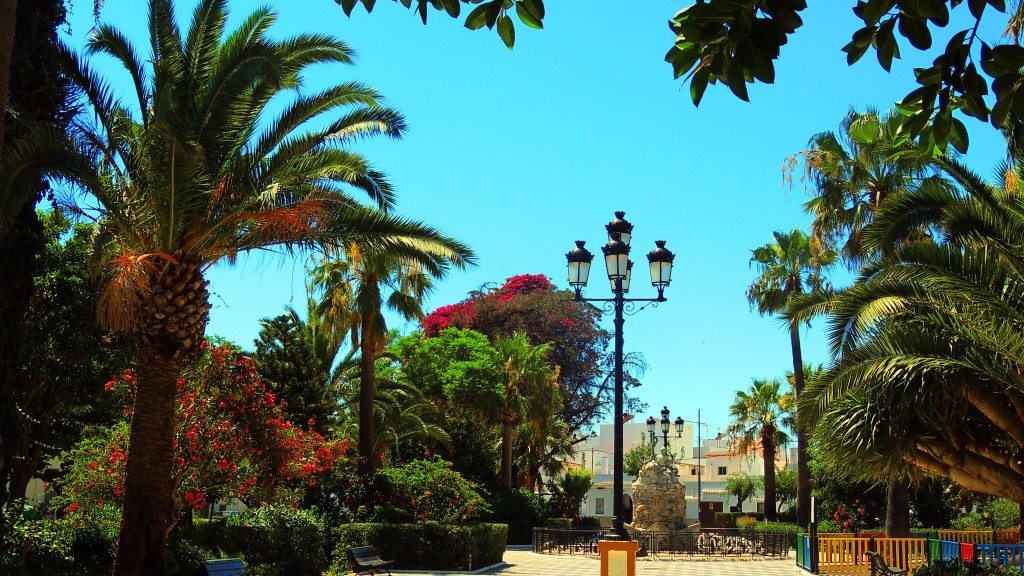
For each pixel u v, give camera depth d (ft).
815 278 115.34
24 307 45.27
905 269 43.04
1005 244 41.81
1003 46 13.08
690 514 227.61
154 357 42.14
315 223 44.45
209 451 55.47
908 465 48.73
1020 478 45.11
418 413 126.72
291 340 103.04
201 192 40.81
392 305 93.20
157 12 43.78
